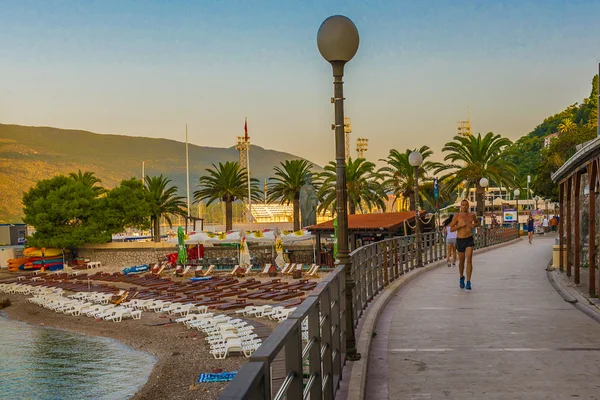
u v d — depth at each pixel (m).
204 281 47.56
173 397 18.94
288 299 35.25
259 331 25.27
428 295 15.00
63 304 40.91
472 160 56.47
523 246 40.09
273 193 71.56
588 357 8.35
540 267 22.56
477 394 6.80
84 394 20.89
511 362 8.17
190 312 33.69
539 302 13.49
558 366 7.92
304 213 68.44
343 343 7.58
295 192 70.50
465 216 15.97
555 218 68.38
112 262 75.31
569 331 10.16
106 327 33.12
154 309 35.97
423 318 11.66
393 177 64.00
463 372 7.73
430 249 24.45
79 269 71.31
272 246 57.34
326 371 5.64
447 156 57.25
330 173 65.38
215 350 23.42
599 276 13.31
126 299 40.59
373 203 67.69
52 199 75.69
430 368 7.96
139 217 80.19
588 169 13.68
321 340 5.29
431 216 46.94
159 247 73.19
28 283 57.12
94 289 48.88
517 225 57.44
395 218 46.53
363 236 47.81
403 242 19.73
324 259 55.03
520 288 16.06
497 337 9.77
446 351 8.89
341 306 7.43
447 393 6.86
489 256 29.45
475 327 10.64
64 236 74.31
